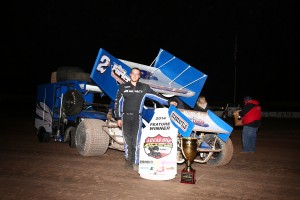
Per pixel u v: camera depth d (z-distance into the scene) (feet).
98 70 24.41
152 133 19.53
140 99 20.36
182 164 24.21
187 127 18.39
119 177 19.26
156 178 18.78
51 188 16.81
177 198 15.67
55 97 32.04
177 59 27.99
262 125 67.00
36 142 33.83
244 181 19.56
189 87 26.94
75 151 28.07
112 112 24.49
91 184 17.65
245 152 31.22
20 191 16.25
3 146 30.55
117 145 25.36
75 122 29.45
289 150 33.63
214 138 23.40
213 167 23.45
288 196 16.78
